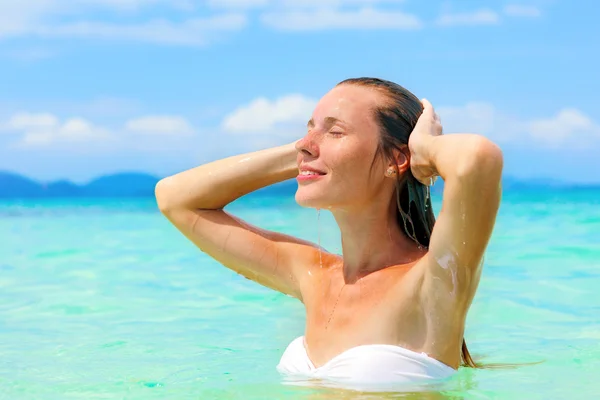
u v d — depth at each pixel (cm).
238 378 341
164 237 1288
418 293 294
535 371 345
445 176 275
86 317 567
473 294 294
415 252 316
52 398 325
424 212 319
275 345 441
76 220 1867
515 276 741
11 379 360
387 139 307
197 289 702
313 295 328
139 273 827
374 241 314
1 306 627
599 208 1958
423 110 319
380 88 314
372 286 308
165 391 328
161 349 434
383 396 287
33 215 2195
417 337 297
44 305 629
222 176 358
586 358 381
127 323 536
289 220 1489
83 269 870
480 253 280
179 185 364
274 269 350
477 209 270
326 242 964
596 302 592
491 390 309
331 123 309
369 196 309
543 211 1834
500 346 425
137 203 3397
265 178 359
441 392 291
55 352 430
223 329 505
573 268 792
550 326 497
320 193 307
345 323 307
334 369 298
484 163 266
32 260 971
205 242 361
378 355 292
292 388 305
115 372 372
